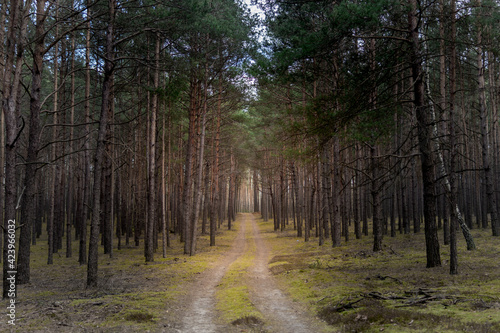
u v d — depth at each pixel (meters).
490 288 9.38
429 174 13.37
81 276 16.52
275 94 25.12
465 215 26.70
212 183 39.50
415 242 21.14
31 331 7.48
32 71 13.58
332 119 12.02
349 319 8.02
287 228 47.06
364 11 10.20
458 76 24.28
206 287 14.27
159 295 11.81
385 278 12.57
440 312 7.42
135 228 30.22
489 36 17.16
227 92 27.25
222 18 20.94
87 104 21.80
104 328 7.84
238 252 27.61
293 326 8.36
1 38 15.64
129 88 26.70
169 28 15.14
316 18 15.02
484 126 21.00
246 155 42.12
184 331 8.14
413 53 12.65
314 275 14.88
